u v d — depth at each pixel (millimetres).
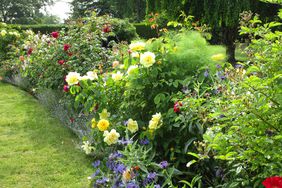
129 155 2561
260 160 1787
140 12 25266
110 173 2865
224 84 2514
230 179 2215
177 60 3104
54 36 6203
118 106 3408
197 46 3219
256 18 2182
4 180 3410
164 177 2555
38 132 4762
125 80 3391
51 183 3340
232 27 9680
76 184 3301
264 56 1868
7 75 8695
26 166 3691
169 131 2836
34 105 6234
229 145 1896
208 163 2488
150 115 3102
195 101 2557
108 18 6305
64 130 4820
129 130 3123
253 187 1991
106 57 5355
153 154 2732
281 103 1690
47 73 5668
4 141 4457
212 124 2551
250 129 1795
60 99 5129
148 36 17453
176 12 9938
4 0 33969
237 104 1908
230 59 9953
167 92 3053
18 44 8984
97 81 3795
